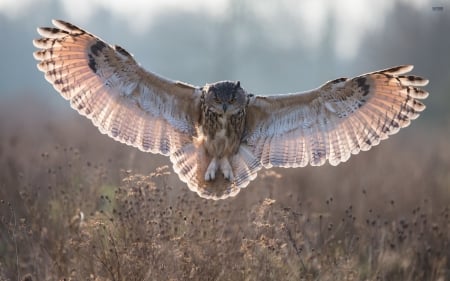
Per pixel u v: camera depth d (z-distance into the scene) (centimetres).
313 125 1242
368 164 2309
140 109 1223
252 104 1238
